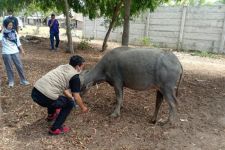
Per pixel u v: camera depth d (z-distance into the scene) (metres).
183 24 16.91
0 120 5.51
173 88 5.45
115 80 5.75
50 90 4.81
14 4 14.37
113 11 14.42
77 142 4.85
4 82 7.61
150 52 5.52
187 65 12.08
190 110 6.50
